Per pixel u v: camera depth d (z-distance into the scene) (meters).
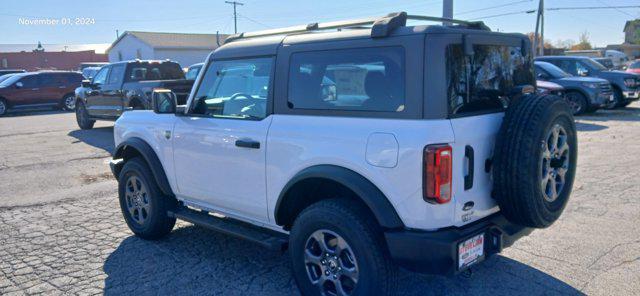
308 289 3.76
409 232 3.26
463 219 3.35
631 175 7.52
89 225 5.97
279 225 4.04
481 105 3.55
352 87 3.51
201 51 53.19
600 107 14.66
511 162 3.30
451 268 3.21
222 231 4.39
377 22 3.43
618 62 35.12
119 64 13.52
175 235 5.55
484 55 3.61
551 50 44.69
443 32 3.25
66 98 22.28
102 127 15.82
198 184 4.68
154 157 5.09
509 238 3.61
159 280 4.40
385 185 3.26
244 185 4.21
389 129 3.25
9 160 10.27
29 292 4.23
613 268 4.37
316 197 3.99
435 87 3.18
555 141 3.56
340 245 3.52
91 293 4.19
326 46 3.68
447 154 3.13
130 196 5.49
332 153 3.49
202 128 4.52
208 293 4.14
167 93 4.86
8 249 5.23
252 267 4.64
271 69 4.02
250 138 4.07
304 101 3.79
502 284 4.14
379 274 3.36
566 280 4.18
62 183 8.19
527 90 3.91
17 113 21.92
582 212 5.85
